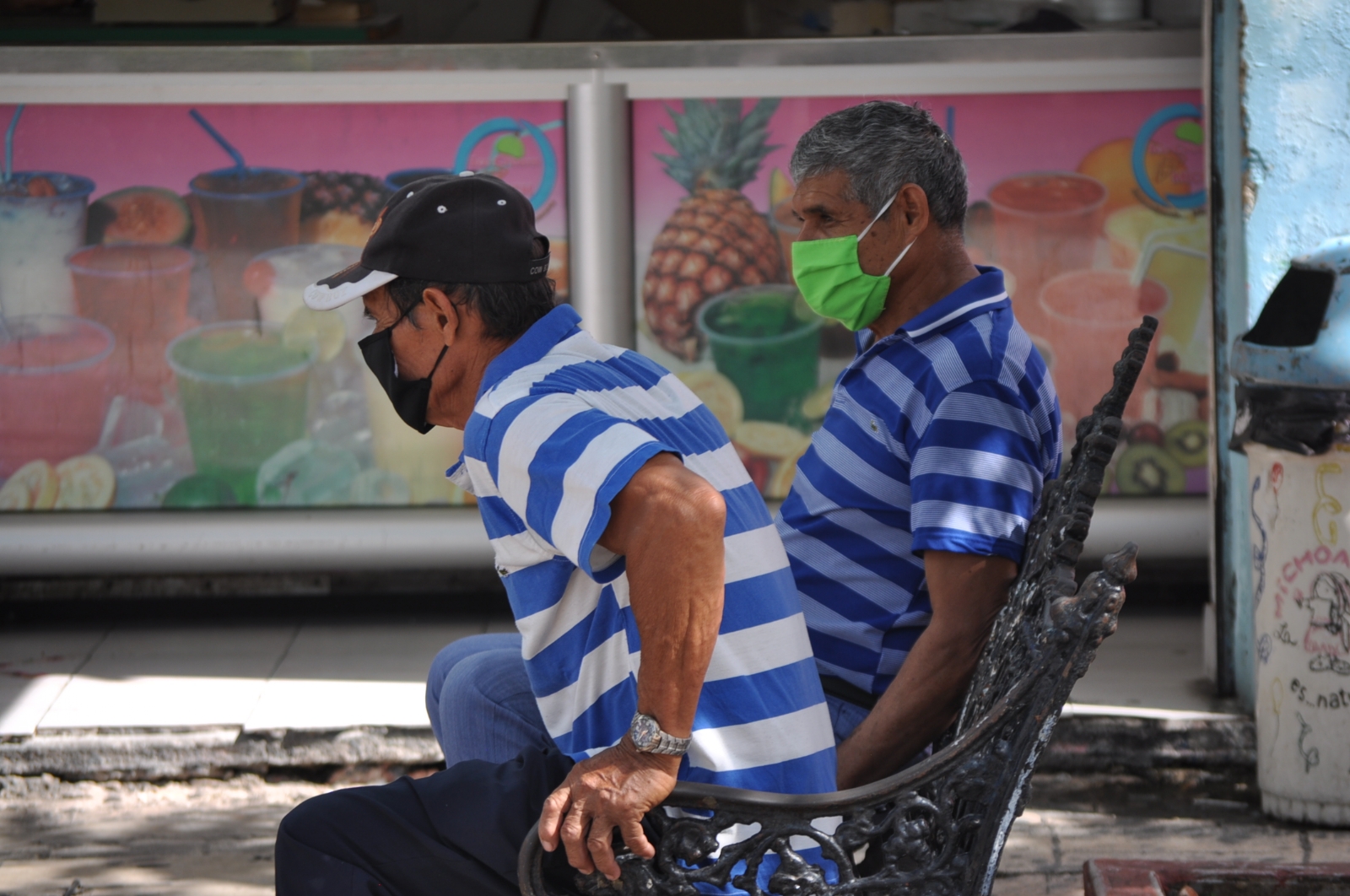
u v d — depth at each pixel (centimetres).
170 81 1055
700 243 1094
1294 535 804
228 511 1114
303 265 1092
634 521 415
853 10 1052
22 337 1092
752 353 1108
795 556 586
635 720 425
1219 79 900
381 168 1081
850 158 566
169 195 1080
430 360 489
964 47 1052
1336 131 862
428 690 599
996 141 1075
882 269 577
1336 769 814
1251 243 875
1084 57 1052
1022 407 546
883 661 568
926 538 529
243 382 1103
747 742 458
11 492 1109
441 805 478
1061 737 900
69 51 1046
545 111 1073
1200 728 895
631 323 1102
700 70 1061
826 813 442
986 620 530
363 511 1112
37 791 895
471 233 474
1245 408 809
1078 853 811
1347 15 851
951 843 450
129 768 902
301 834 468
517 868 458
